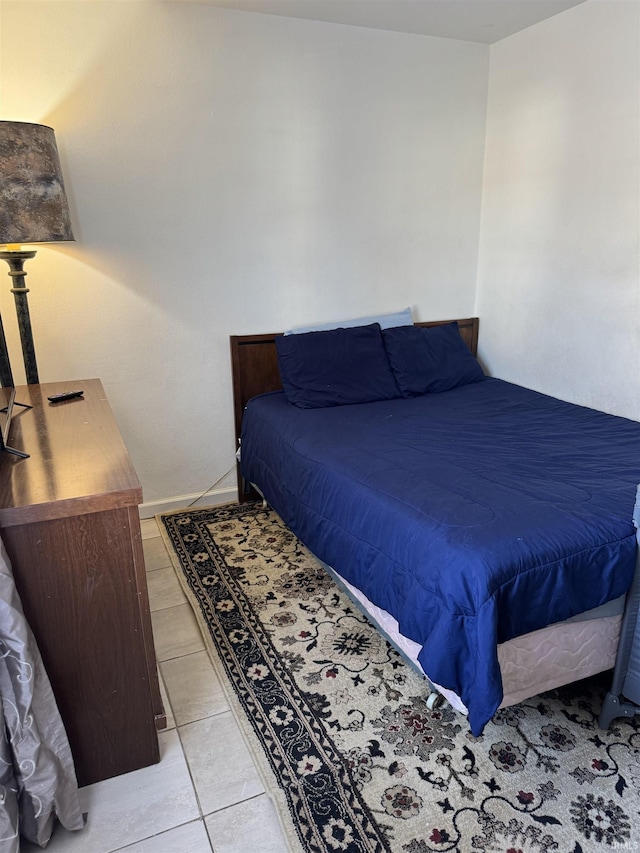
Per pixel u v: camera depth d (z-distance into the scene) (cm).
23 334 233
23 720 125
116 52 247
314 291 313
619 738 164
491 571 141
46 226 198
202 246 282
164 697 180
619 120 258
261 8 261
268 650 201
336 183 303
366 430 247
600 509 166
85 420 186
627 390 274
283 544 272
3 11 228
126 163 259
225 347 299
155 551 267
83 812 143
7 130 185
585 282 287
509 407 281
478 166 336
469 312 359
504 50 311
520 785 149
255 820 141
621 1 249
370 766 155
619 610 162
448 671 143
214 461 312
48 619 136
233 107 272
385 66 298
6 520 125
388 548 172
